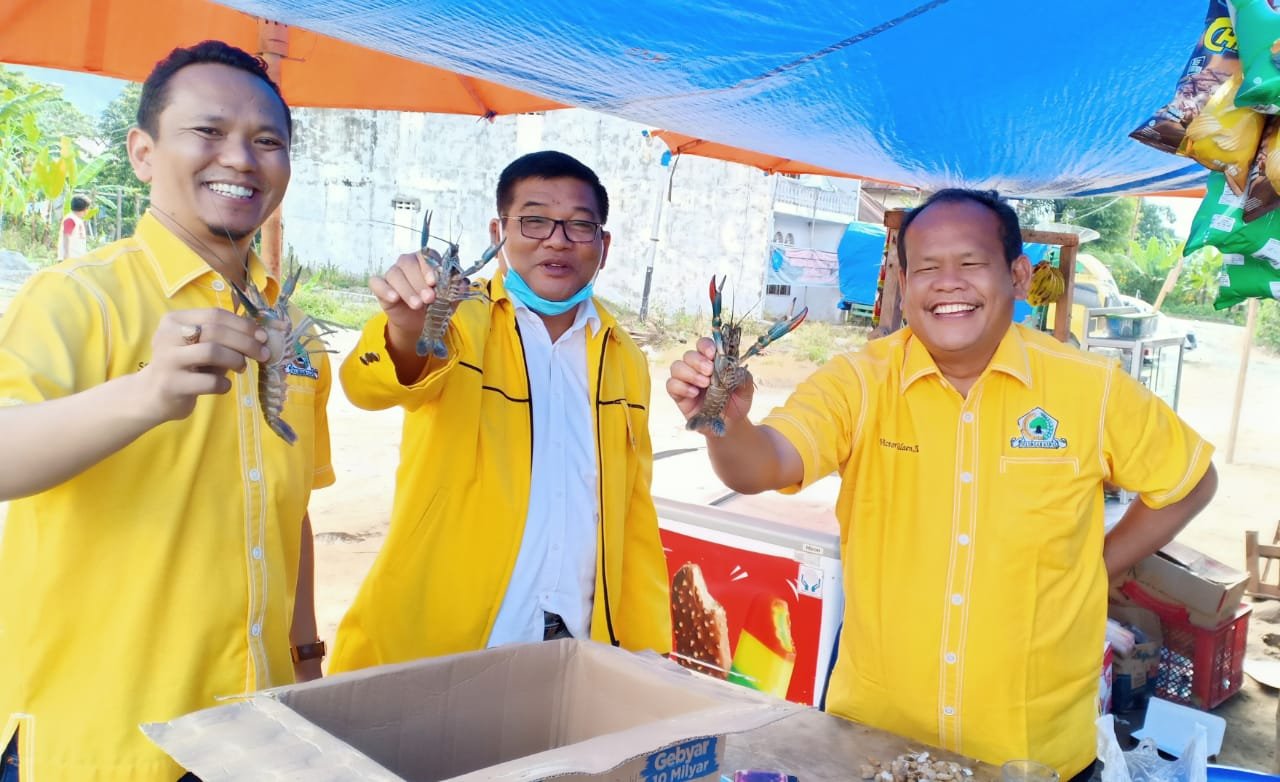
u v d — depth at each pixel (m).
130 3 4.19
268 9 3.01
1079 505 2.37
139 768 1.71
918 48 3.03
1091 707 2.44
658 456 9.98
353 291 18.80
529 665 1.79
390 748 1.59
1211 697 5.30
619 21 2.87
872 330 5.27
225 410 1.86
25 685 1.68
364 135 19.50
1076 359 2.45
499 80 3.75
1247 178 1.94
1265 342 21.80
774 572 3.99
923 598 2.38
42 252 18.12
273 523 1.92
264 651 1.89
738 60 3.19
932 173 4.97
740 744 2.12
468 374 2.45
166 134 1.82
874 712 2.46
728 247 18.89
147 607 1.72
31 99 17.80
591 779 1.36
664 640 2.76
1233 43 1.93
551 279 2.59
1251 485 11.19
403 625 2.42
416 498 2.45
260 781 1.19
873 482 2.51
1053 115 3.65
